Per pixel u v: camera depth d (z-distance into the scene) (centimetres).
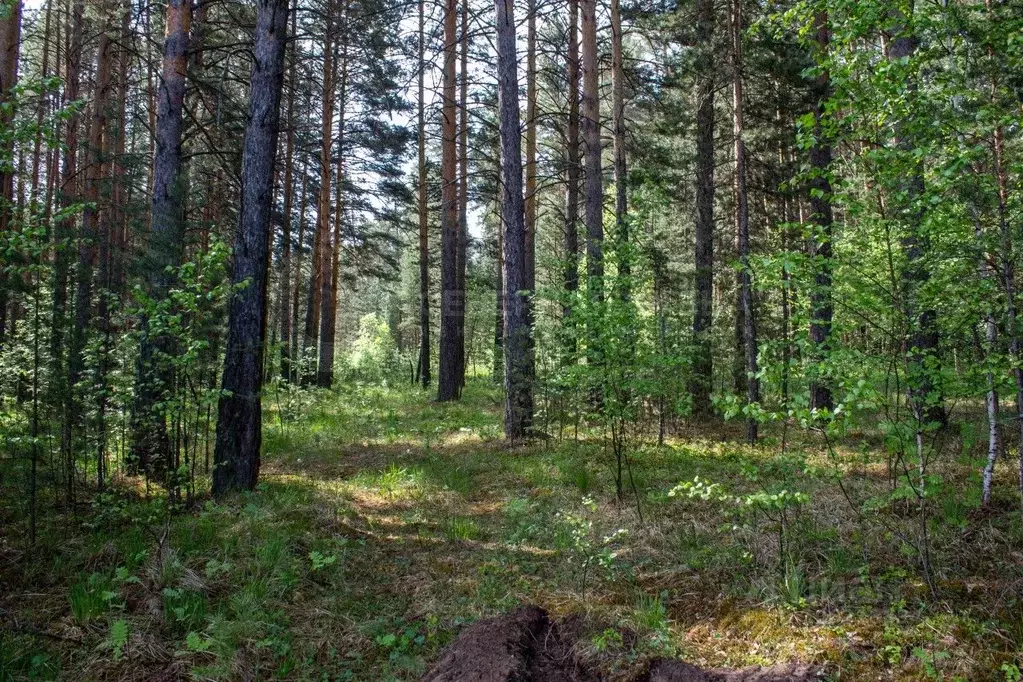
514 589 523
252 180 761
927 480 474
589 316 756
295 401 1339
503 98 1116
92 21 1324
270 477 859
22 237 482
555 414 1121
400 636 458
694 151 1406
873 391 418
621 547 605
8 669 378
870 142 454
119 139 1241
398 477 873
